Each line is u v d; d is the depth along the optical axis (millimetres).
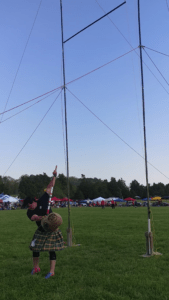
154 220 17688
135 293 4262
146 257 6898
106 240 9578
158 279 4980
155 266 5879
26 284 4906
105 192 114438
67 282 4961
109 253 7434
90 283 4859
